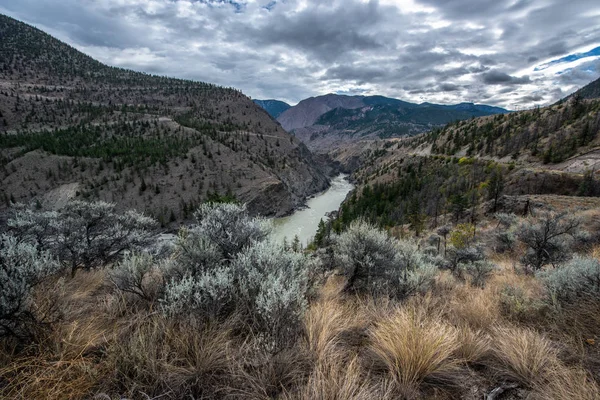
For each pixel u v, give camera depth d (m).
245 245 4.87
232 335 2.69
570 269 3.76
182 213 77.62
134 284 3.51
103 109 188.25
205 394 1.90
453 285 6.11
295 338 2.48
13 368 1.94
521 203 31.06
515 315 3.30
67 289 3.72
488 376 2.09
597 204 25.30
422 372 2.01
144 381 1.96
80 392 1.86
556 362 2.07
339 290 4.95
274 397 1.87
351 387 1.80
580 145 72.44
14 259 2.74
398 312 2.90
